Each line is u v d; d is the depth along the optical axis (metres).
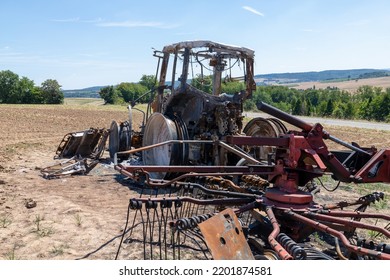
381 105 48.66
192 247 5.23
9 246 5.08
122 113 36.50
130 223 6.02
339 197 8.62
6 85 82.94
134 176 4.78
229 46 8.63
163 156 8.76
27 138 16.84
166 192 8.07
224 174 4.95
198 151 8.49
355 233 5.82
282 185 4.87
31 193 7.65
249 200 4.91
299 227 4.66
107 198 7.54
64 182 8.80
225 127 8.36
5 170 9.82
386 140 22.02
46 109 39.44
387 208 7.87
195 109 8.98
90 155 11.72
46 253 4.89
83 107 47.53
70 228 5.73
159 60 9.88
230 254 3.67
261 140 4.73
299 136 4.67
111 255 4.89
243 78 9.04
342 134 25.16
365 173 4.77
